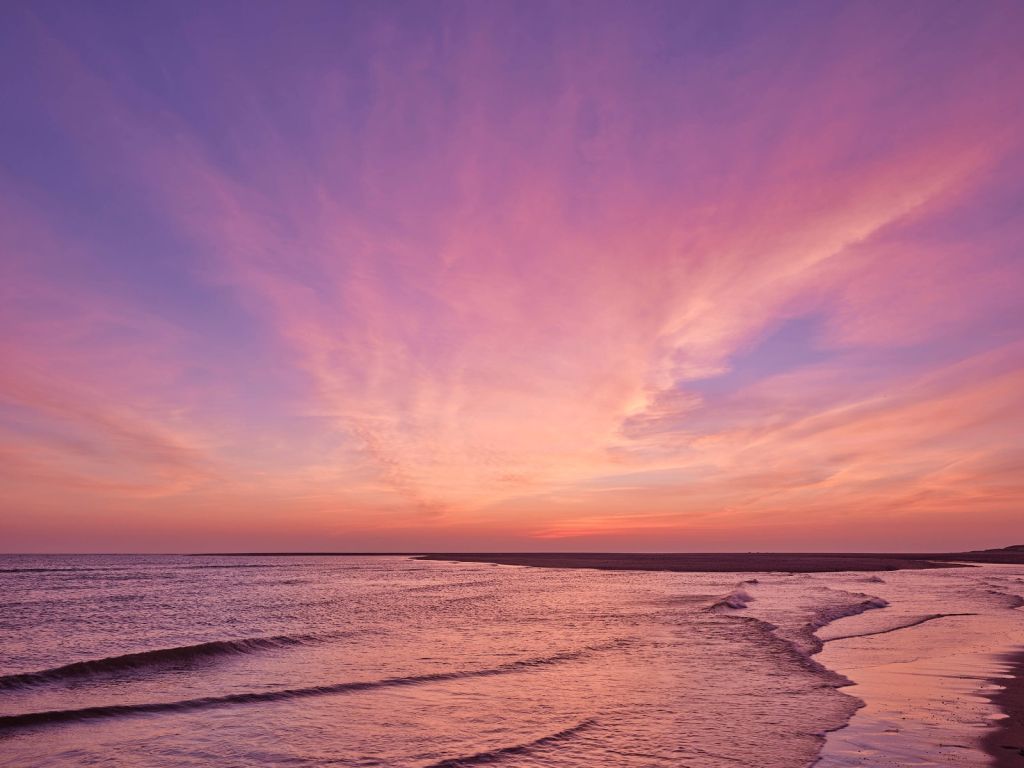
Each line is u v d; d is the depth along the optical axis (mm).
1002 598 40469
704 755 10633
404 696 14656
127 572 88625
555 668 17844
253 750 11039
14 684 15875
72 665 17312
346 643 22375
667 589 49000
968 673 17172
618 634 24266
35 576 76750
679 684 15828
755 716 12930
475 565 117625
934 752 10633
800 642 22203
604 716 12945
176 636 25203
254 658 19531
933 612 31859
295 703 14047
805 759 10352
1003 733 11727
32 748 11133
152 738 11695
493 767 10195
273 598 42719
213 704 13969
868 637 23469
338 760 10523
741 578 64688
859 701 14109
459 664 18469
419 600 40062
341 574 82188
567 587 52062
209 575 79438
